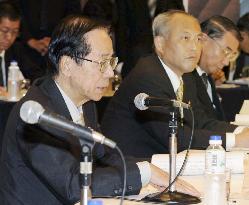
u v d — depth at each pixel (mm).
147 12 14430
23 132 4910
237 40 8648
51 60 5246
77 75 5195
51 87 5188
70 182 4781
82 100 5348
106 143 3846
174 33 7246
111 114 7352
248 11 15742
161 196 4902
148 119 6992
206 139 6930
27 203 5008
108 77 5262
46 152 4828
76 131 3789
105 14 14156
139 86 7121
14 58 12484
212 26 8562
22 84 11031
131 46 14383
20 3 13656
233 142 7012
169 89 7141
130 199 4953
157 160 5855
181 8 14750
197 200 4887
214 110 8797
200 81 8664
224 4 15719
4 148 5117
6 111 9648
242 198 4996
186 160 5398
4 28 11430
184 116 7188
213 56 8625
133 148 7180
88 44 5164
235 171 5934
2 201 5086
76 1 14156
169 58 7289
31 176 5023
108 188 4949
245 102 9836
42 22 13703
